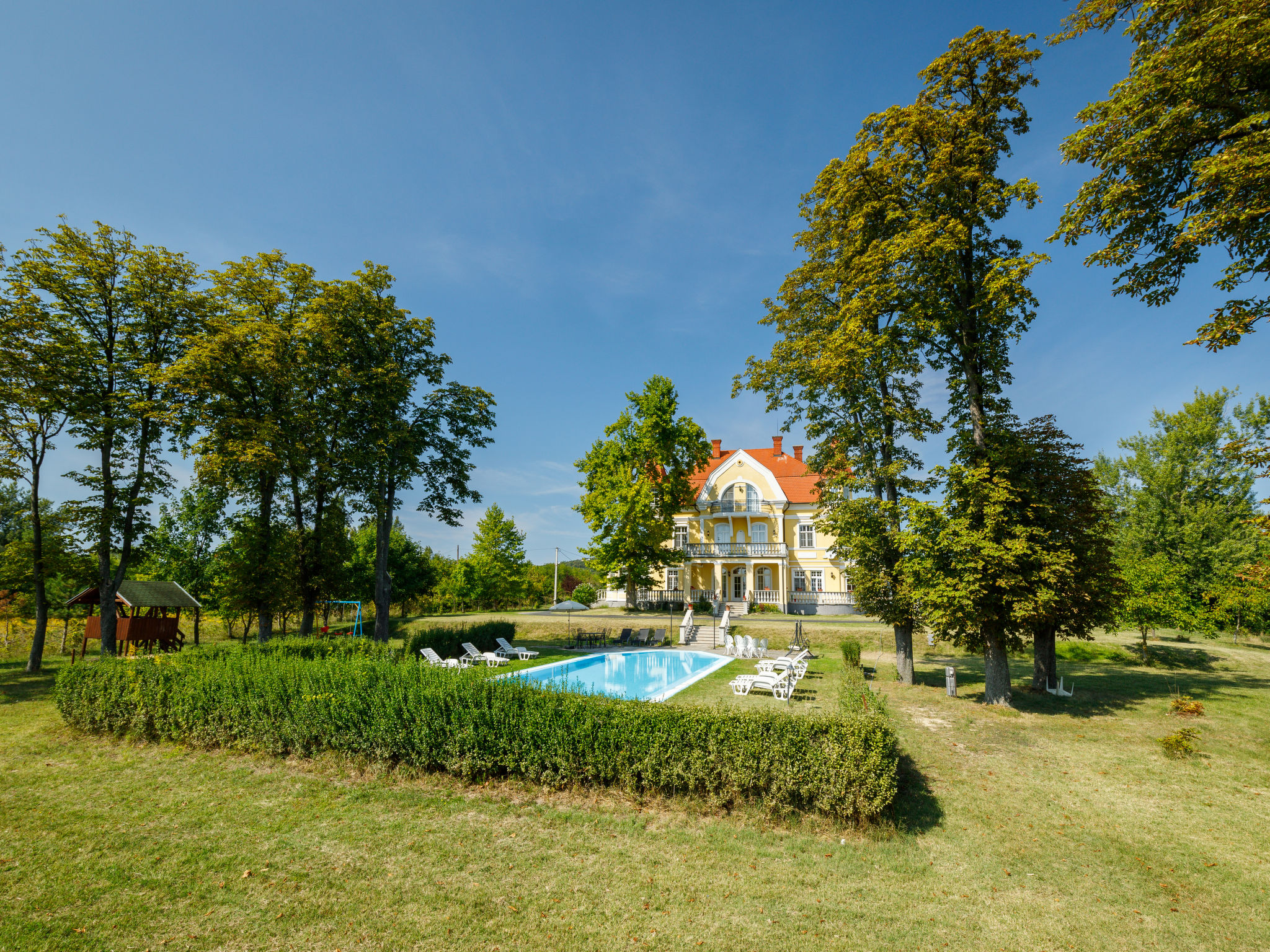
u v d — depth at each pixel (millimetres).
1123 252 12102
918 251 16000
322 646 15477
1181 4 10695
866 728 7949
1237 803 9195
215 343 22500
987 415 16656
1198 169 9781
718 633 30750
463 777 9125
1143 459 44750
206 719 10992
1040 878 6953
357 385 25672
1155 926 6059
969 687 17828
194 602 30672
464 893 6199
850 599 44250
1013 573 14383
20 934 5438
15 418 20672
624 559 39500
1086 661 24484
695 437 41000
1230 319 10328
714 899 6203
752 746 8094
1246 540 38250
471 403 30562
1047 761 11031
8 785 9344
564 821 7926
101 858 6922
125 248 23219
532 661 22953
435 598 49875
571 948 5328
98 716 11977
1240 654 23688
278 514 27016
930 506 15281
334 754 10000
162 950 5227
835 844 7496
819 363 18203
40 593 21156
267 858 6922
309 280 26375
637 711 8680
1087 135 11703
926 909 6211
